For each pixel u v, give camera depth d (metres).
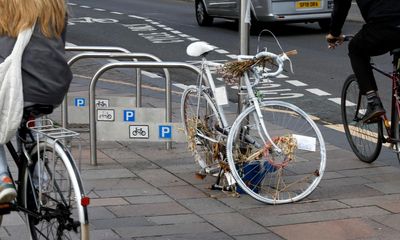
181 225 6.10
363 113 7.98
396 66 7.48
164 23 23.41
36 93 4.85
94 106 7.92
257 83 6.82
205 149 7.29
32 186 5.07
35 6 4.80
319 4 19.81
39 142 4.91
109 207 6.54
